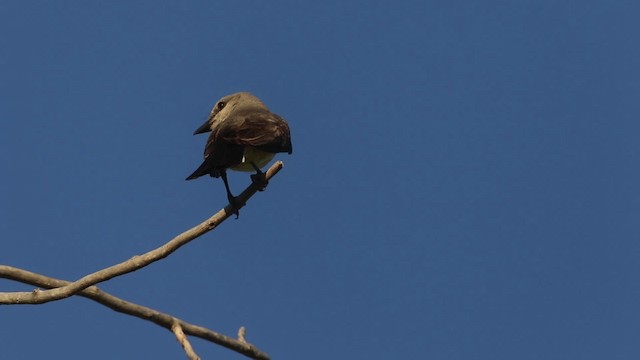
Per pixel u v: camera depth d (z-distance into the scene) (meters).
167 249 9.46
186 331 10.16
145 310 9.98
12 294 9.66
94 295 9.81
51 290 9.66
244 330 10.81
